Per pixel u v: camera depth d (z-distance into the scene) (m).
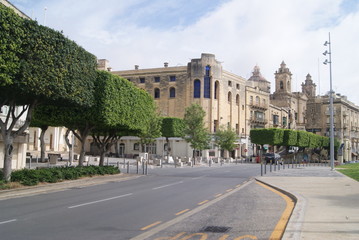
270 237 7.43
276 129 62.09
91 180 20.70
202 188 17.45
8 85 14.93
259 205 11.98
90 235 7.47
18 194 14.28
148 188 17.17
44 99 17.48
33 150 57.59
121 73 71.12
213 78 65.06
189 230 8.07
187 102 64.75
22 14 25.09
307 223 8.26
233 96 70.94
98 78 22.02
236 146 62.47
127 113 24.84
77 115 21.84
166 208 11.05
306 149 80.69
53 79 16.38
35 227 8.17
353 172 31.03
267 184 19.56
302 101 100.62
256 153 78.19
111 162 45.12
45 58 15.84
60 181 18.81
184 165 44.69
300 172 31.25
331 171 33.22
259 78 93.94
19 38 14.55
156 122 45.50
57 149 62.62
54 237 7.25
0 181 15.35
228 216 9.85
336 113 101.25
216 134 60.34
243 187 18.36
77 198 13.27
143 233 7.71
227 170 34.50
